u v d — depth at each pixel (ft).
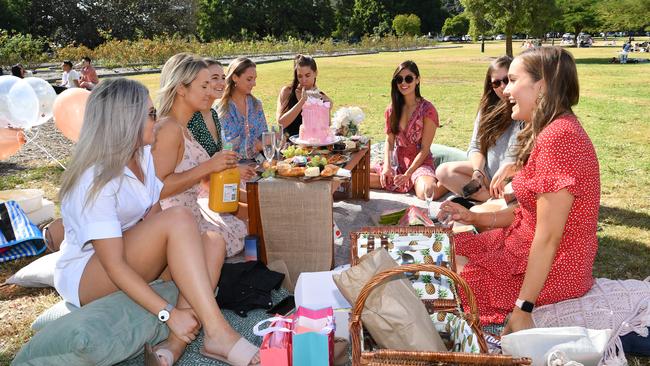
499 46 186.50
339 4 270.87
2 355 8.59
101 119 7.35
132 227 7.97
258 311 9.82
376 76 70.64
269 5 225.15
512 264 8.60
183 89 10.66
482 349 6.26
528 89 8.16
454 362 5.71
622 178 19.15
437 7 278.67
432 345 6.88
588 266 8.22
